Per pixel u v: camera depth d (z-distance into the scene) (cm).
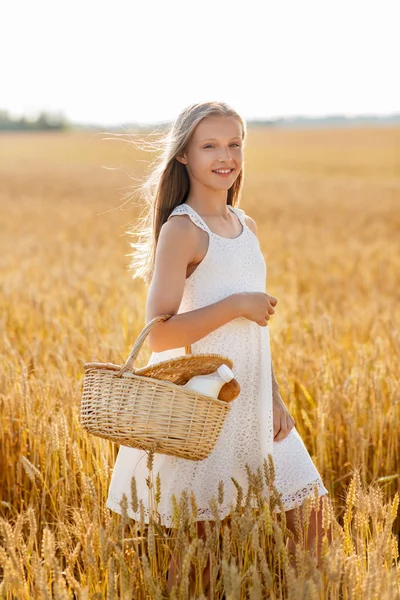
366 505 258
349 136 7856
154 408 237
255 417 281
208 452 250
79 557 294
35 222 1898
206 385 245
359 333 627
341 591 264
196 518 255
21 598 230
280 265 1145
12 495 366
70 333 520
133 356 244
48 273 943
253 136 8344
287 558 236
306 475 287
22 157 5900
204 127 270
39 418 355
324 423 379
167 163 280
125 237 1562
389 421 391
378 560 230
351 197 2697
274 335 532
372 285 984
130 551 261
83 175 3959
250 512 240
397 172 4244
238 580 205
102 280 834
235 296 262
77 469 335
